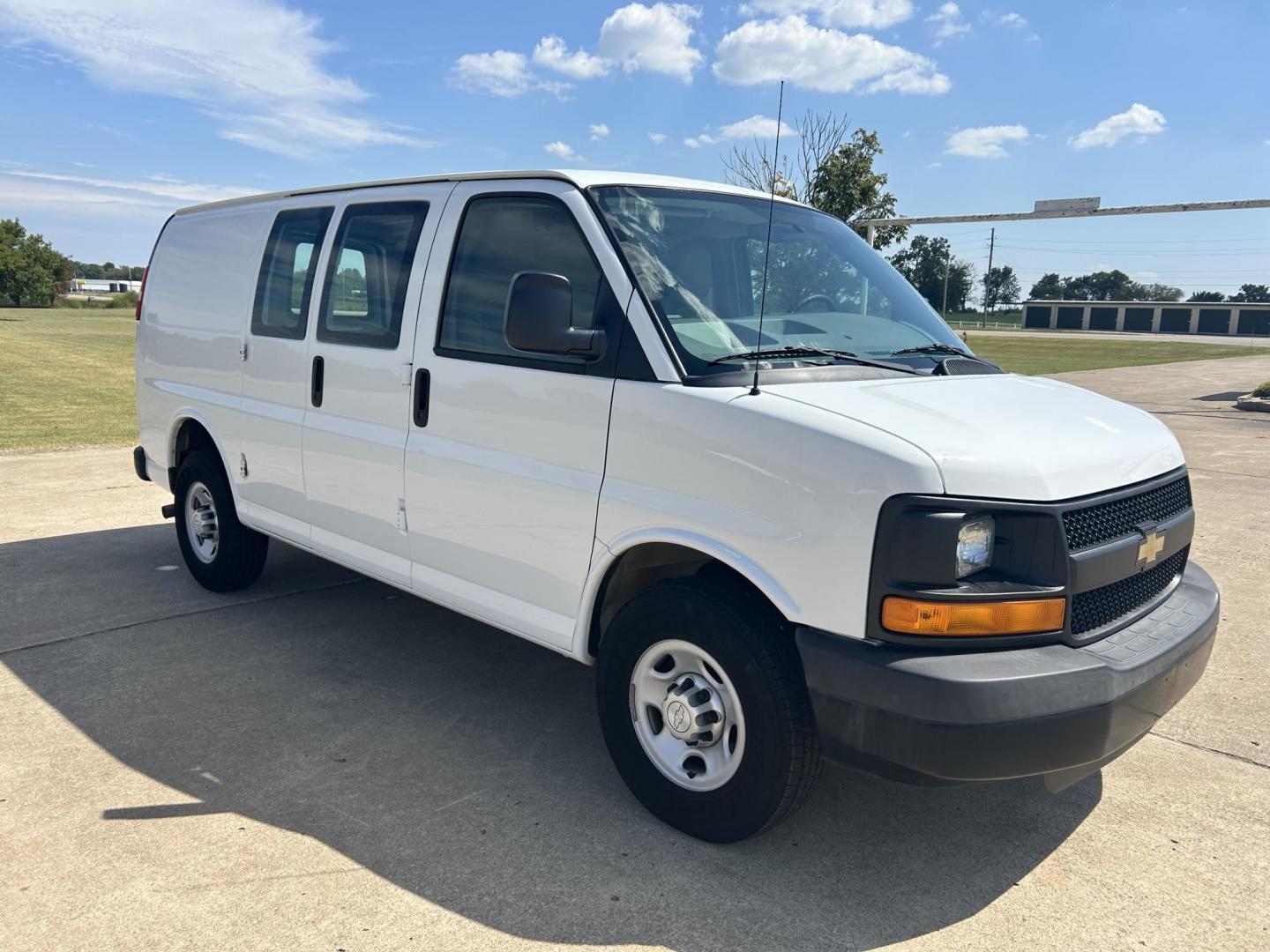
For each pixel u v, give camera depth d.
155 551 6.50
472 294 3.69
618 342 3.18
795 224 4.02
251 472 4.91
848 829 3.27
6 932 2.63
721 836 3.05
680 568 3.51
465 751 3.75
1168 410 17.06
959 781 2.57
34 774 3.50
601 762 3.70
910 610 2.57
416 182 4.09
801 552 2.72
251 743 3.78
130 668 4.51
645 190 3.58
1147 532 2.99
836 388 3.05
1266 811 3.43
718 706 3.03
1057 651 2.66
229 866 2.96
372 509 4.13
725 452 2.88
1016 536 2.66
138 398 6.00
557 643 3.44
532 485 3.41
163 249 5.82
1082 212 22.77
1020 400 3.23
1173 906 2.88
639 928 2.71
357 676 4.48
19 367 21.45
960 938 2.71
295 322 4.54
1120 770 3.73
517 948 2.62
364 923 2.70
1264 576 6.21
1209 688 4.48
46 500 8.03
